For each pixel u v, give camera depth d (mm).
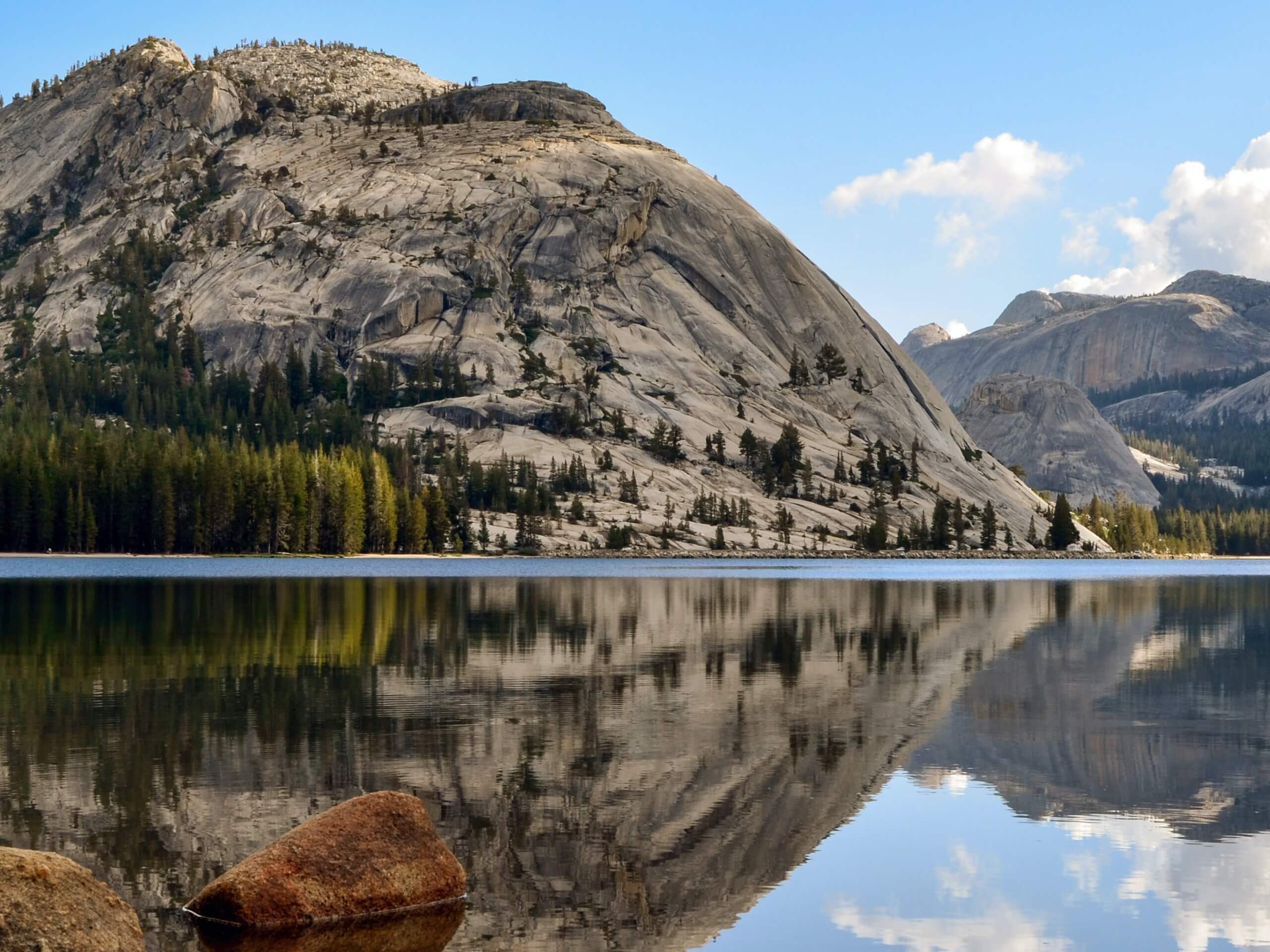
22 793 31344
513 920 23156
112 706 44969
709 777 34250
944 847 28188
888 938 22688
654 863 26734
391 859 23953
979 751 38656
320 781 33000
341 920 22906
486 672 55406
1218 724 43875
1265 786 34344
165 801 30688
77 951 18156
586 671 55969
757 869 26500
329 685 50625
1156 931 23188
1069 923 23578
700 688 51000
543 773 34438
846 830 29469
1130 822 30516
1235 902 24812
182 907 23344
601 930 22797
